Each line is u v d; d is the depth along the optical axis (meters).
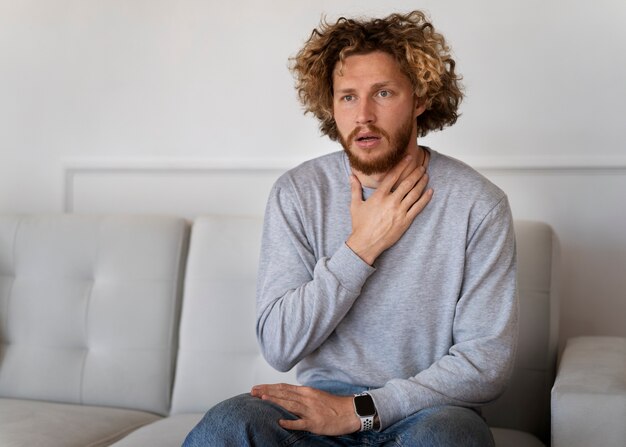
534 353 1.77
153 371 1.92
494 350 1.44
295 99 2.25
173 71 2.35
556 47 2.06
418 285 1.49
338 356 1.51
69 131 2.45
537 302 1.79
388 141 1.48
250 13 2.28
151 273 1.96
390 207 1.47
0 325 2.04
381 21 1.52
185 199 2.36
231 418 1.24
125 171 2.40
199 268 1.93
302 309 1.46
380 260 1.50
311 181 1.59
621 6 2.02
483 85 2.11
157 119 2.37
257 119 2.29
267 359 1.53
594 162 2.04
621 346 1.68
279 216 1.58
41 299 2.01
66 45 2.45
